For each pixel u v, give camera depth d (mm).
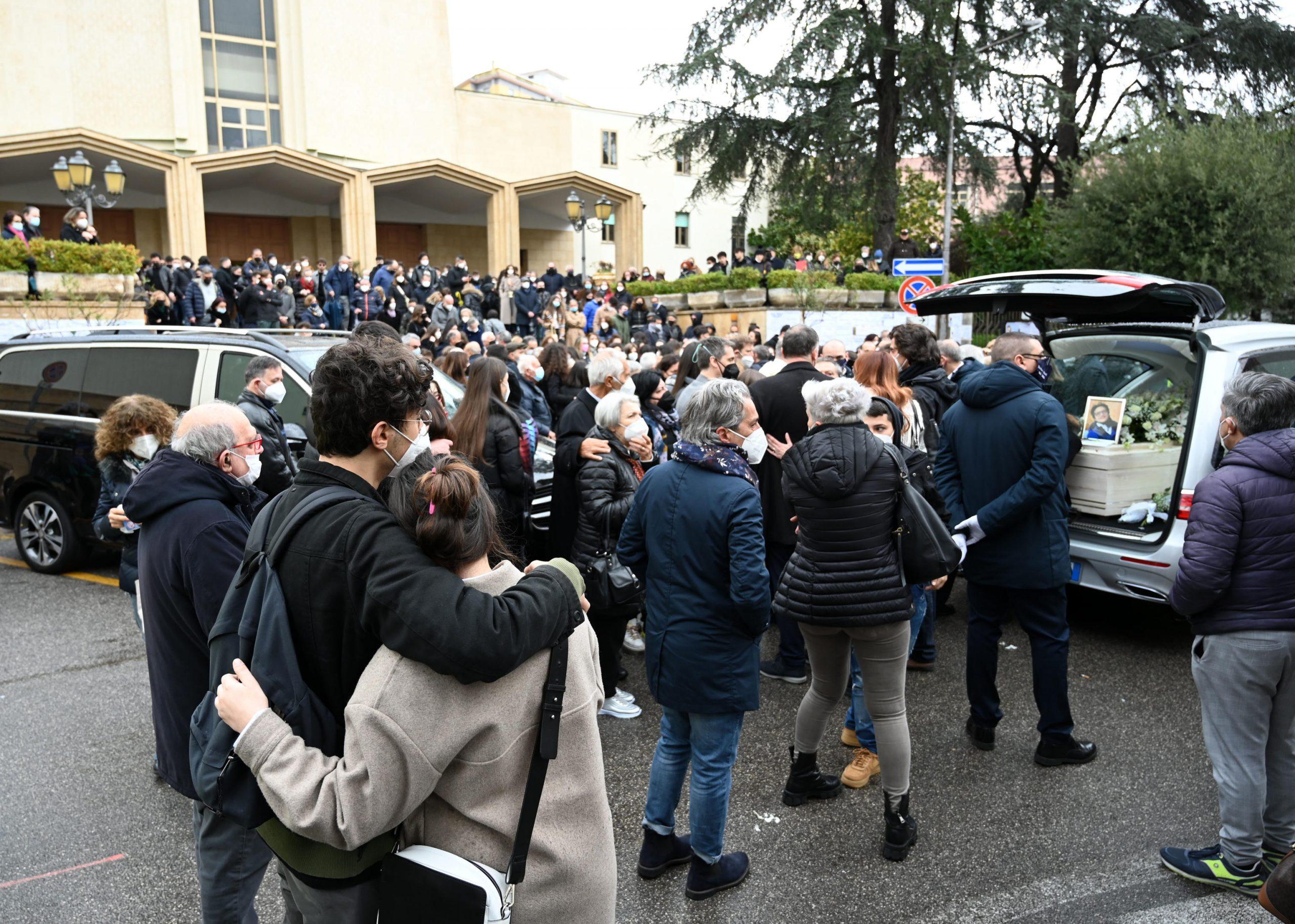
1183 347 5789
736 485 3057
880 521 3291
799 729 3773
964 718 4684
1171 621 6145
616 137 33312
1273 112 25203
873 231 30469
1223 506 3027
